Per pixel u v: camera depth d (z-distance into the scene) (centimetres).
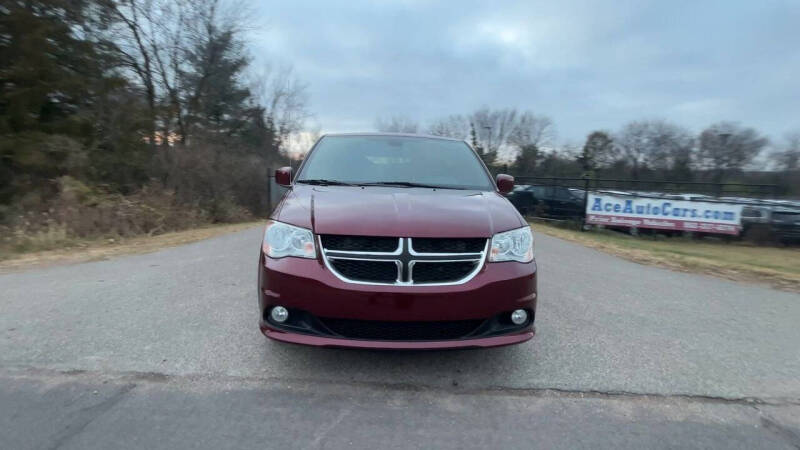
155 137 1908
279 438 254
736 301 559
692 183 1969
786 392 325
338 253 303
